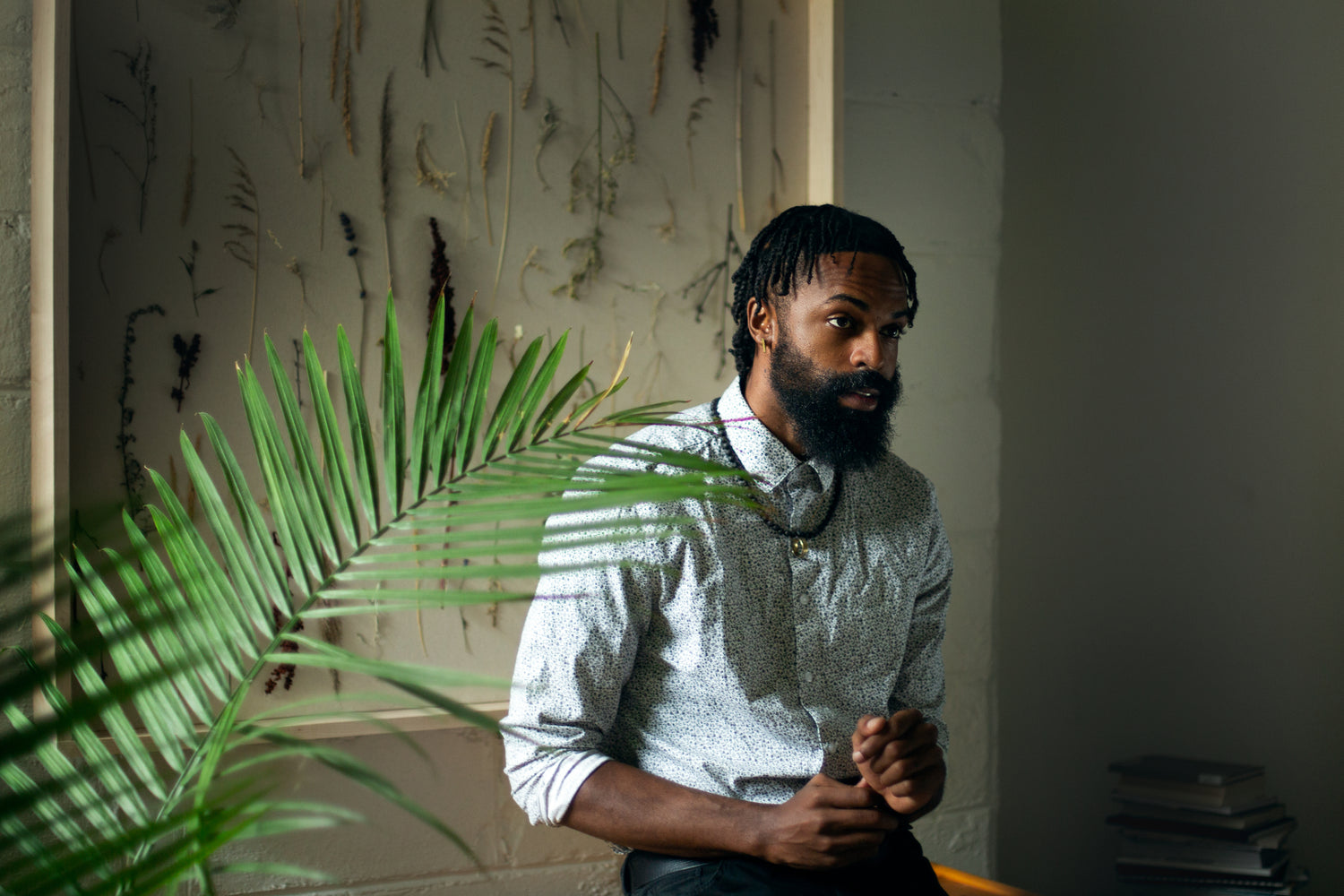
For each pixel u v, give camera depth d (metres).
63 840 0.70
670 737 1.22
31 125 1.43
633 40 1.69
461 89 1.61
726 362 1.74
